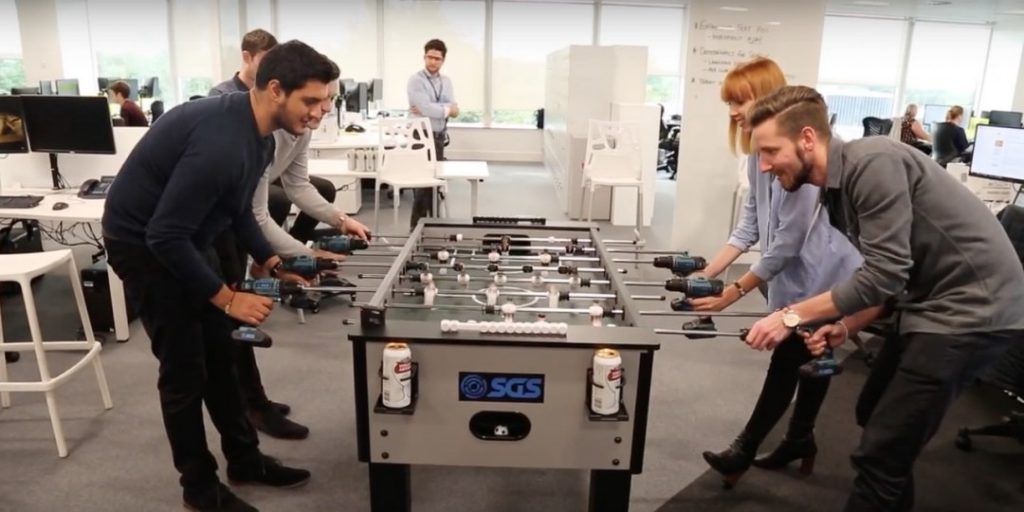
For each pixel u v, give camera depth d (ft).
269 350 11.19
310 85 5.74
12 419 8.82
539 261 8.03
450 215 21.65
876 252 4.96
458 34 33.94
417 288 6.68
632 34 34.68
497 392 5.14
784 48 15.49
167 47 33.37
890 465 5.38
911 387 5.24
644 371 5.08
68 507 7.09
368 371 5.16
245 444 7.43
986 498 7.77
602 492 5.50
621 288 6.51
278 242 8.21
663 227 20.97
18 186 12.79
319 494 7.45
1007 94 36.04
